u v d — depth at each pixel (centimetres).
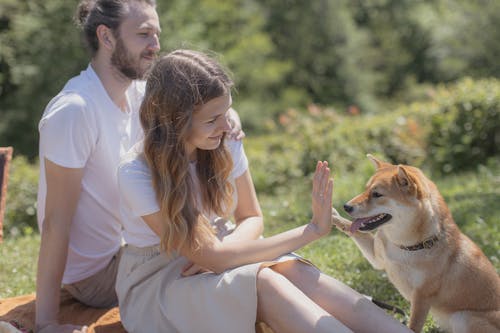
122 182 317
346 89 2709
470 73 2448
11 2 1812
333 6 2719
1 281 485
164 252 323
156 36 367
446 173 1023
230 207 347
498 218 618
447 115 1055
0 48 1777
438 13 2944
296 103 2455
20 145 1842
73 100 342
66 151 338
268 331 316
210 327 301
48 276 342
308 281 308
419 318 357
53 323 334
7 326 312
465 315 350
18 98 1833
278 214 725
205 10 2138
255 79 2322
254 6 2517
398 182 354
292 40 2697
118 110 362
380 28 3047
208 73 306
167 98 304
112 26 353
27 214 859
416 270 353
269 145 1150
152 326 319
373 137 1067
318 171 312
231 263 309
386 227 360
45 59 1802
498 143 1041
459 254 352
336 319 285
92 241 368
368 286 449
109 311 361
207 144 316
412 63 3003
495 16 2395
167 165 306
